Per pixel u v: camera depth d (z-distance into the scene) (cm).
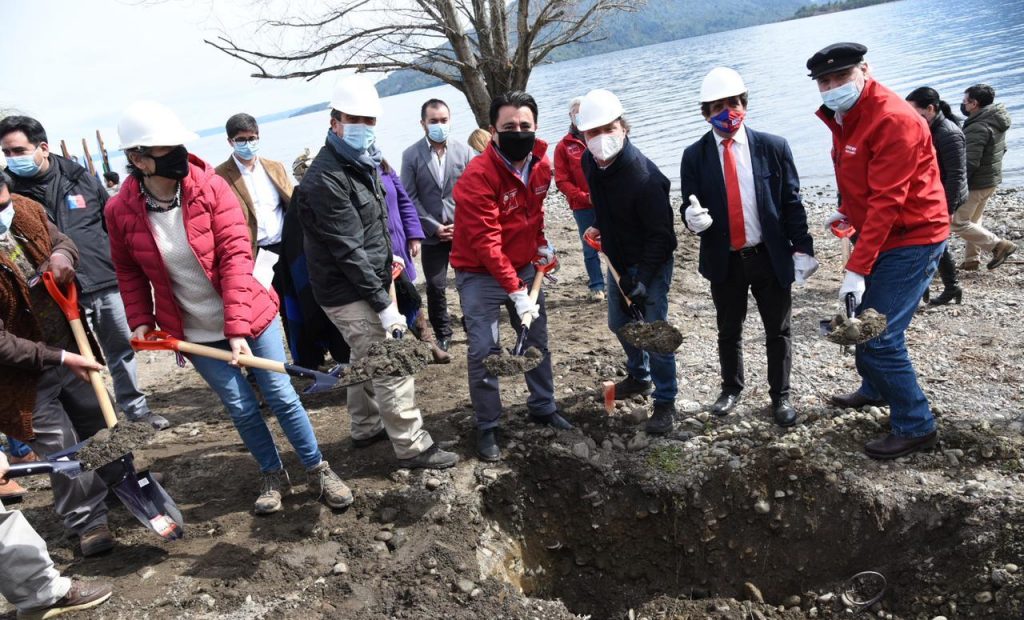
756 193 404
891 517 379
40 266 390
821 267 780
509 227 428
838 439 429
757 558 409
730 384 474
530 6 1078
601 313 714
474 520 412
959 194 602
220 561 384
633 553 434
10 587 329
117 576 377
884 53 3541
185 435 546
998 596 330
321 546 394
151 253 359
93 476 389
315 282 407
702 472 428
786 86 2917
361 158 388
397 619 346
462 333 705
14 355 337
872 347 392
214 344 388
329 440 502
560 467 452
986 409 434
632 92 4116
